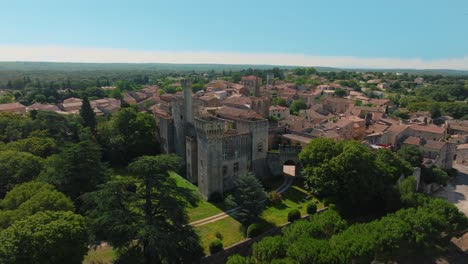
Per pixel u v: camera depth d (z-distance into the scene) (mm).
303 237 56031
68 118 123750
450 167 117688
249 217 70688
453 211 72312
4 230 44625
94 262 56781
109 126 114250
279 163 98688
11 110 167625
